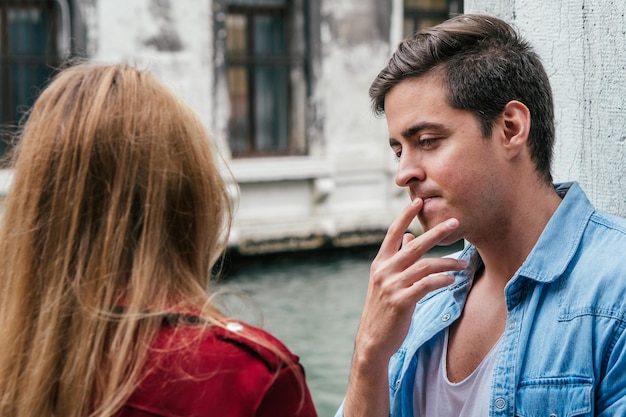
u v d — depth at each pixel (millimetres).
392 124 1654
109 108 1483
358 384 1682
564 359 1533
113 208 1450
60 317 1434
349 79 14664
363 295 11422
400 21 14906
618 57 2035
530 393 1552
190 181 1514
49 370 1420
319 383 7887
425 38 1636
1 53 12516
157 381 1402
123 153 1463
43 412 1421
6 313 1471
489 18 1657
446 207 1605
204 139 1550
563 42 2162
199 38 13688
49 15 12836
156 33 13438
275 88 14375
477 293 1739
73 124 1479
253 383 1419
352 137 14773
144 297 1435
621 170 2049
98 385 1415
